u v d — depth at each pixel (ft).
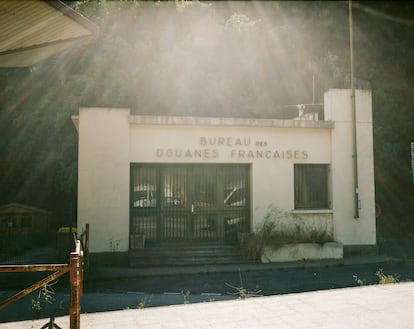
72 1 77.15
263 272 41.29
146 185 47.26
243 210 49.19
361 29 83.71
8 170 79.87
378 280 35.24
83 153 45.32
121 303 27.78
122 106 73.87
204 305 24.66
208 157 47.78
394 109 76.64
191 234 47.70
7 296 30.89
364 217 50.85
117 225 45.19
